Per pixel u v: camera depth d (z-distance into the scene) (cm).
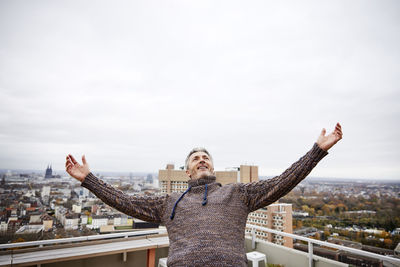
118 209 107
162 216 114
